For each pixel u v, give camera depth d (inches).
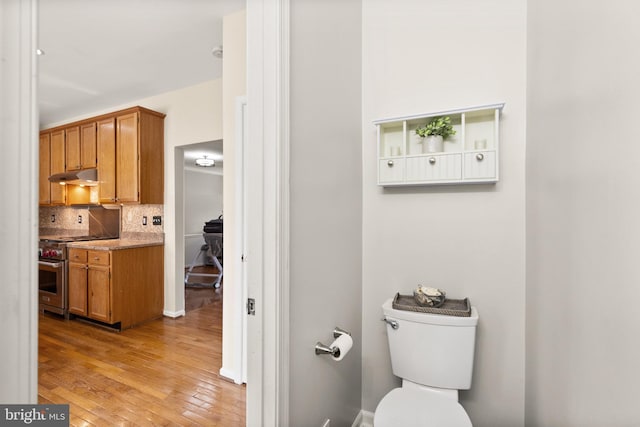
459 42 62.9
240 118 83.8
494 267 59.8
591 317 27.4
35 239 18.0
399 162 63.3
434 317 55.4
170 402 77.5
